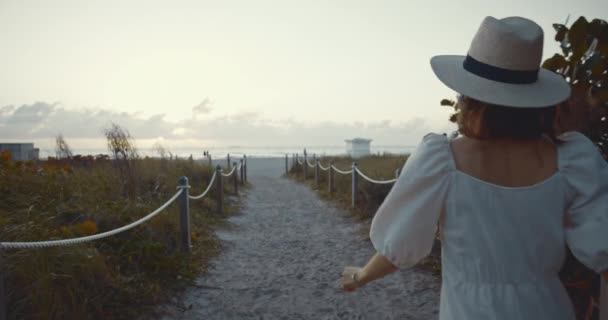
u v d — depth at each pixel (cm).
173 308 384
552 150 128
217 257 570
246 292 438
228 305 401
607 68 257
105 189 643
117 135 737
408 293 423
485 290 121
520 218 120
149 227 510
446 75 131
